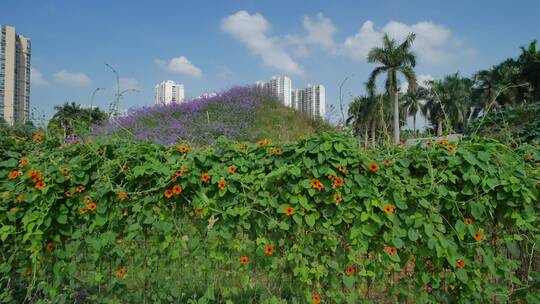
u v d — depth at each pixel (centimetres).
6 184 247
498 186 236
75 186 244
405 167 239
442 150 239
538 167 254
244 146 256
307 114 1592
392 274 245
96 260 244
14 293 273
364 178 227
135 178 238
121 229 244
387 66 2630
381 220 229
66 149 255
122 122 1246
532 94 3145
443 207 238
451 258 228
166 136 1209
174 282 246
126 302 252
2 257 255
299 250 232
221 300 255
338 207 225
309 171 231
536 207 241
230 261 239
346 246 237
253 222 237
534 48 3084
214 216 236
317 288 235
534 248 243
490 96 3562
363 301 236
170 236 235
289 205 230
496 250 247
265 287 244
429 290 249
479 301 241
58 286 248
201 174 237
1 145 263
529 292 244
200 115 1420
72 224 247
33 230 241
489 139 254
